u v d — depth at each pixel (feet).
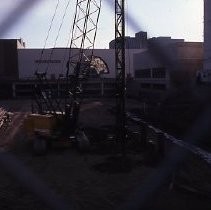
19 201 55.47
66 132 89.92
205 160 75.05
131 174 67.77
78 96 96.43
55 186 62.13
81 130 95.81
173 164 71.67
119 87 96.73
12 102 230.27
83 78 100.89
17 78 268.21
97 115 158.92
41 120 90.02
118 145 90.02
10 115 153.89
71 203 54.95
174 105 140.97
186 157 76.89
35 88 108.17
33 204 54.49
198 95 134.51
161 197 56.08
